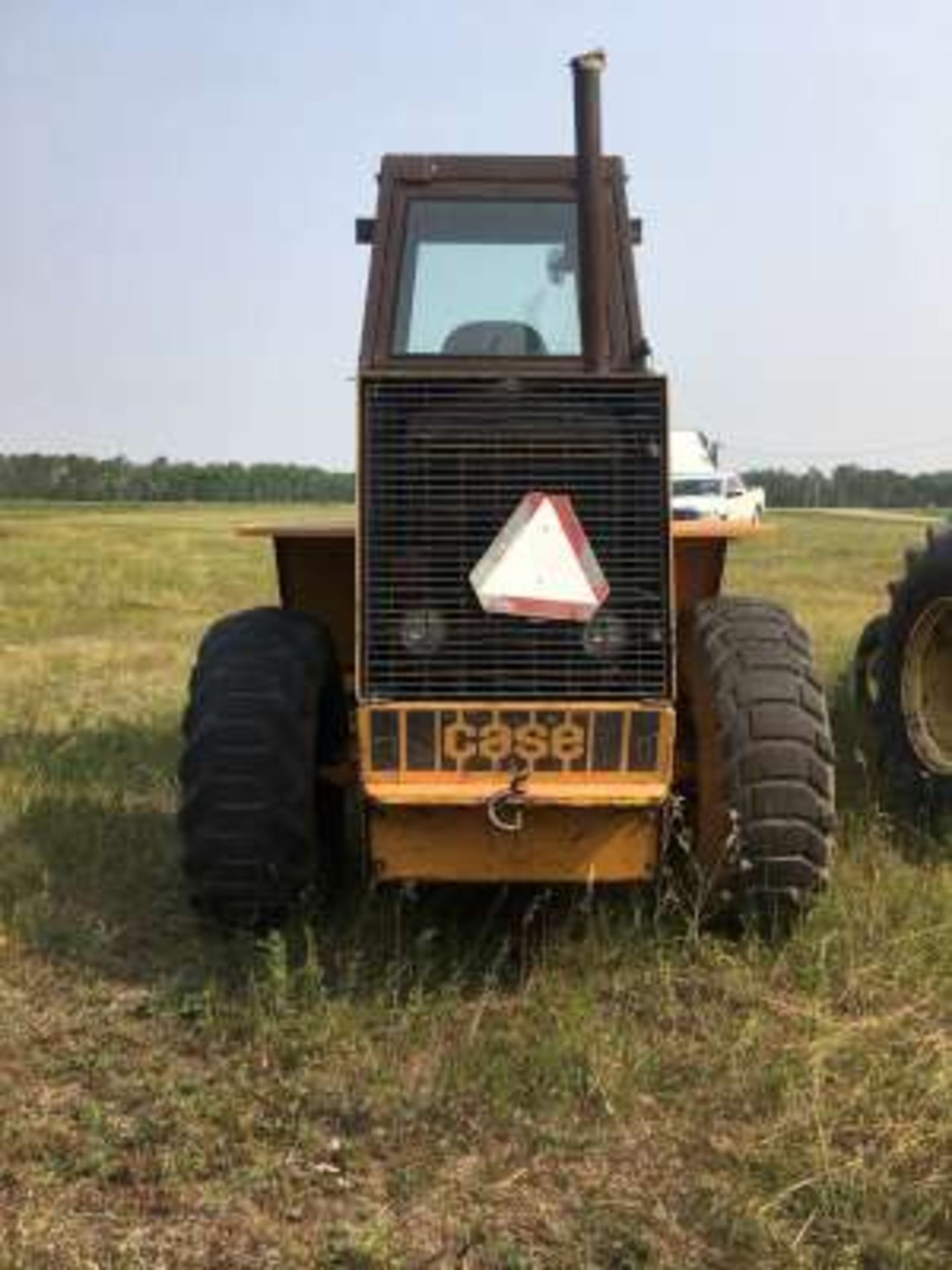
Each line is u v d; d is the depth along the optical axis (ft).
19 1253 10.86
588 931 16.26
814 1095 12.78
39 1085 13.55
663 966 15.38
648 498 15.31
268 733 16.08
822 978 15.17
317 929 16.92
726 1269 10.70
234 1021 14.57
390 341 19.11
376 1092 13.16
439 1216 11.43
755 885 15.84
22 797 22.61
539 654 15.40
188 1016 14.88
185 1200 11.61
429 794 15.01
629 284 18.95
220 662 16.56
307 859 16.35
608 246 18.79
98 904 18.15
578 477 15.30
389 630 15.37
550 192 19.36
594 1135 12.50
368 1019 14.53
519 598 15.19
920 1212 11.08
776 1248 10.85
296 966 16.02
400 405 15.29
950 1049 13.48
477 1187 11.80
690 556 18.38
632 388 15.26
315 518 21.29
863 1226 11.01
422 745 15.35
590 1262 10.80
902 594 21.53
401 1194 11.71
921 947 15.87
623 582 15.38
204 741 16.12
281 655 16.58
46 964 16.34
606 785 15.28
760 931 16.10
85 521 164.55
